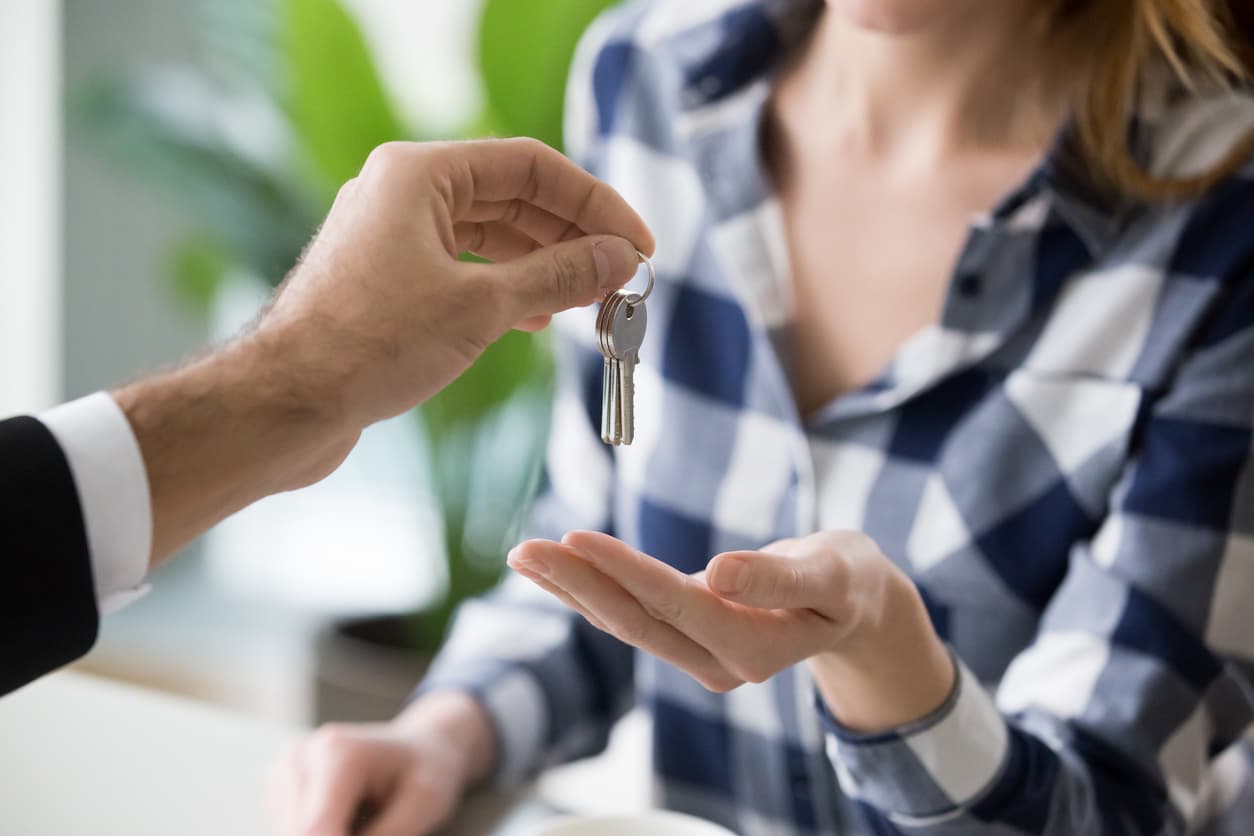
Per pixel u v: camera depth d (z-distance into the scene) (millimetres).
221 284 2285
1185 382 854
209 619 2629
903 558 913
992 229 891
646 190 1017
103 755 881
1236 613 820
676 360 985
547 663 983
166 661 2438
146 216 2588
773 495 948
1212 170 864
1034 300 893
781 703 945
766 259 956
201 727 917
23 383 2482
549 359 1687
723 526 960
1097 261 891
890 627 701
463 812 883
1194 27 852
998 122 948
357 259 635
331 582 2752
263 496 652
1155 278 872
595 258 673
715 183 972
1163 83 895
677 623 641
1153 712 798
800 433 933
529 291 655
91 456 614
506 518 1727
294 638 2590
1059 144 891
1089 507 881
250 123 1965
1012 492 894
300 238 1789
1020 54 934
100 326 2611
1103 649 818
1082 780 774
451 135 1679
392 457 2742
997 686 910
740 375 966
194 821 823
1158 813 788
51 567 611
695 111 995
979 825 748
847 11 847
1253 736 915
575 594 643
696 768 995
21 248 2430
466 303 639
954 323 903
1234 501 826
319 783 830
